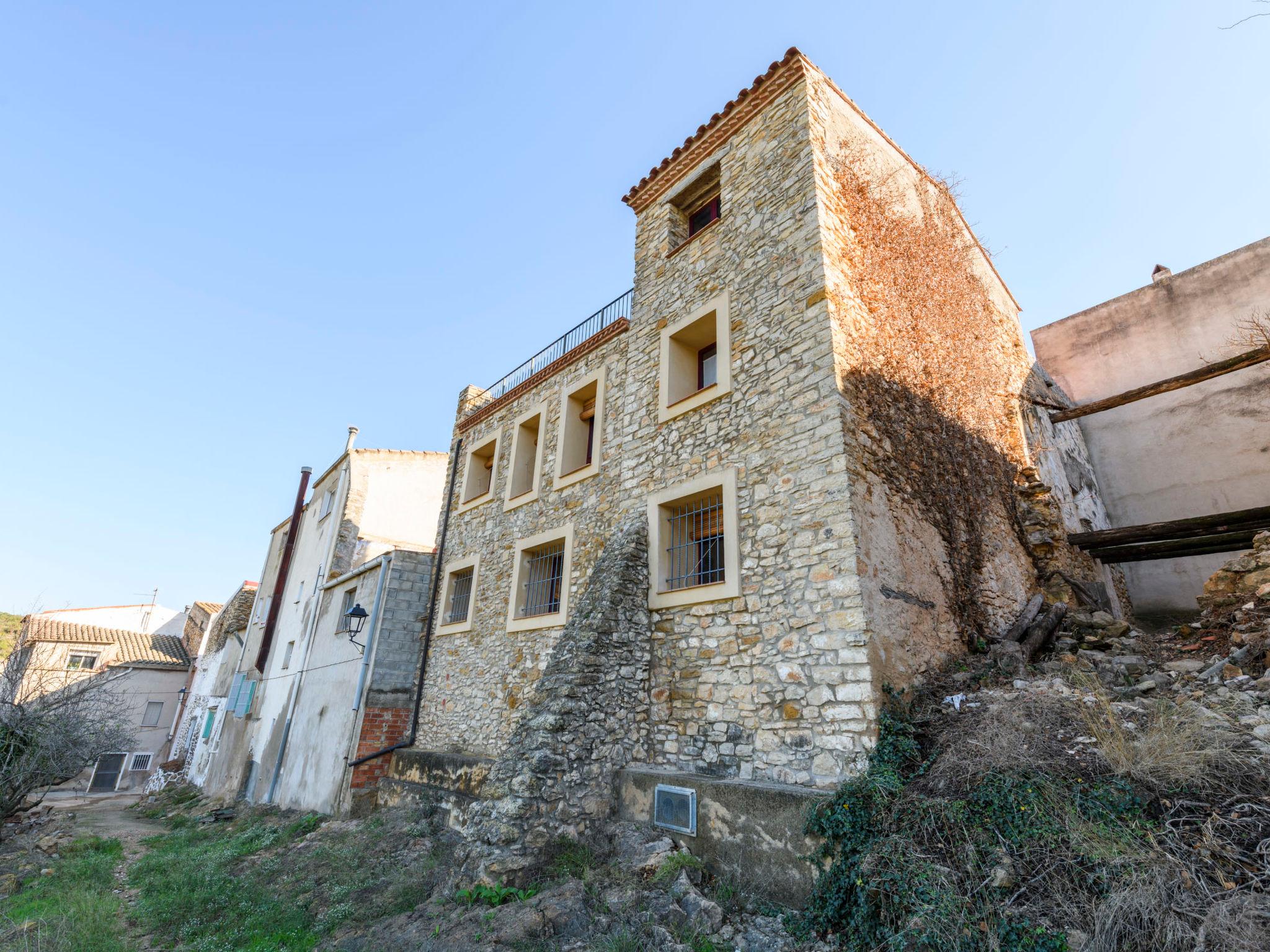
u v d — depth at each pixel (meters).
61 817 14.27
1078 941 3.65
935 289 10.01
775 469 7.35
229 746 19.16
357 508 18.30
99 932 6.15
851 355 7.47
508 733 10.09
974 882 4.24
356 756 11.88
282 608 20.39
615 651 7.71
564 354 12.20
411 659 13.16
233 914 6.73
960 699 6.21
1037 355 15.15
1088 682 6.02
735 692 6.93
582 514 10.30
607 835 6.77
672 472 8.73
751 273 8.65
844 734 5.82
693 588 7.76
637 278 10.91
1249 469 11.77
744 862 5.74
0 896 7.76
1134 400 10.37
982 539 8.76
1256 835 3.76
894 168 10.16
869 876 4.64
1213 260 13.11
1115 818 4.18
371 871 7.67
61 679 27.44
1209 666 6.14
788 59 9.06
